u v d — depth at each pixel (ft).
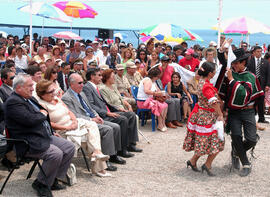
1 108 15.74
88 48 32.12
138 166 18.10
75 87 17.84
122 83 27.17
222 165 18.42
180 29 43.24
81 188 15.02
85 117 17.38
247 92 16.16
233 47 42.42
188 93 28.45
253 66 29.76
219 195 14.62
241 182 16.11
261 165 18.56
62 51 41.60
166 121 27.07
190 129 16.83
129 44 52.95
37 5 36.63
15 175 16.20
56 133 15.67
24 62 29.25
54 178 14.10
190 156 19.92
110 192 14.69
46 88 15.90
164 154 20.24
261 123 28.86
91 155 16.34
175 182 15.97
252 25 35.06
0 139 13.57
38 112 14.15
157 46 36.86
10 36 42.73
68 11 41.63
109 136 17.04
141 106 26.02
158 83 27.35
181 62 30.71
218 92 16.74
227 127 17.37
